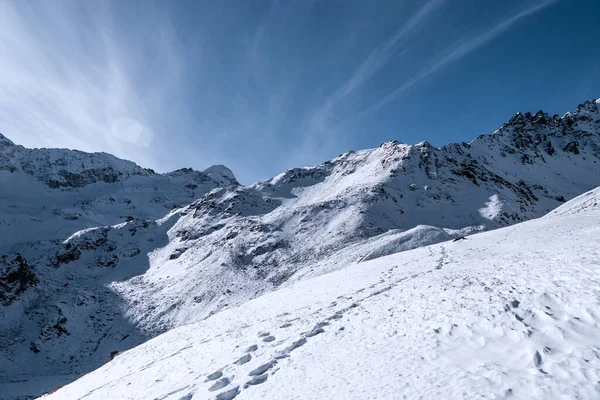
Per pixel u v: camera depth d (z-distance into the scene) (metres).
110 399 16.98
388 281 25.50
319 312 20.23
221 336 22.34
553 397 6.95
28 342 63.66
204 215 136.38
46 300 77.56
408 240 61.62
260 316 25.98
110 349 63.56
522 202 122.81
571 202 62.41
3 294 73.19
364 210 99.06
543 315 10.18
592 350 8.01
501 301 11.82
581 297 10.41
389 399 8.50
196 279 83.25
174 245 121.19
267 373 12.78
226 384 13.10
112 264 110.25
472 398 7.57
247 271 81.31
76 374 55.88
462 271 20.16
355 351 12.38
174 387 14.79
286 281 67.62
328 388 10.12
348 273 35.59
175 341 27.45
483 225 97.62
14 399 46.53
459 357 9.62
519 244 29.53
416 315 13.78
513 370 8.27
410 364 10.02
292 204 148.62
